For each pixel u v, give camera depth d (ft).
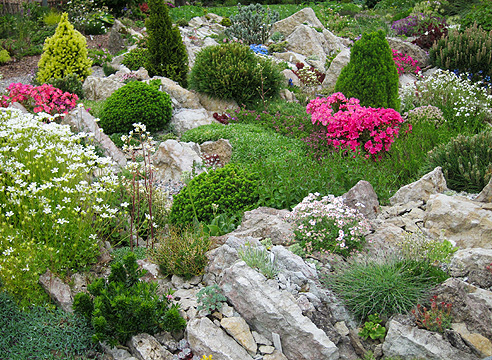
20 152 17.65
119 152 28.55
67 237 15.17
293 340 12.22
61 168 17.53
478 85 42.75
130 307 12.50
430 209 17.40
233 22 59.16
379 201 20.08
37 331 12.64
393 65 31.35
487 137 21.59
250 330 12.94
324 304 13.67
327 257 15.56
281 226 17.02
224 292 13.67
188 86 41.16
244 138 30.30
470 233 15.93
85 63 44.83
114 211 15.99
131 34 58.85
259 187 20.45
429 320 12.42
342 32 66.39
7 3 65.00
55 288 14.06
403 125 30.99
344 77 32.45
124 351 12.40
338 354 12.10
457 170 21.34
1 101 32.12
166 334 13.08
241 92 38.58
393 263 14.34
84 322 13.01
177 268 15.33
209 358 11.68
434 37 53.16
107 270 16.01
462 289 12.96
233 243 15.56
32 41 56.90
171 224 20.11
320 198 19.99
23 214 15.76
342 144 27.73
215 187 20.24
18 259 13.75
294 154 27.12
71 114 30.12
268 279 13.76
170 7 78.38
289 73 45.78
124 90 34.04
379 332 12.78
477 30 46.75
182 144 28.58
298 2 95.14
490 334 11.96
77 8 62.59
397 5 84.12
